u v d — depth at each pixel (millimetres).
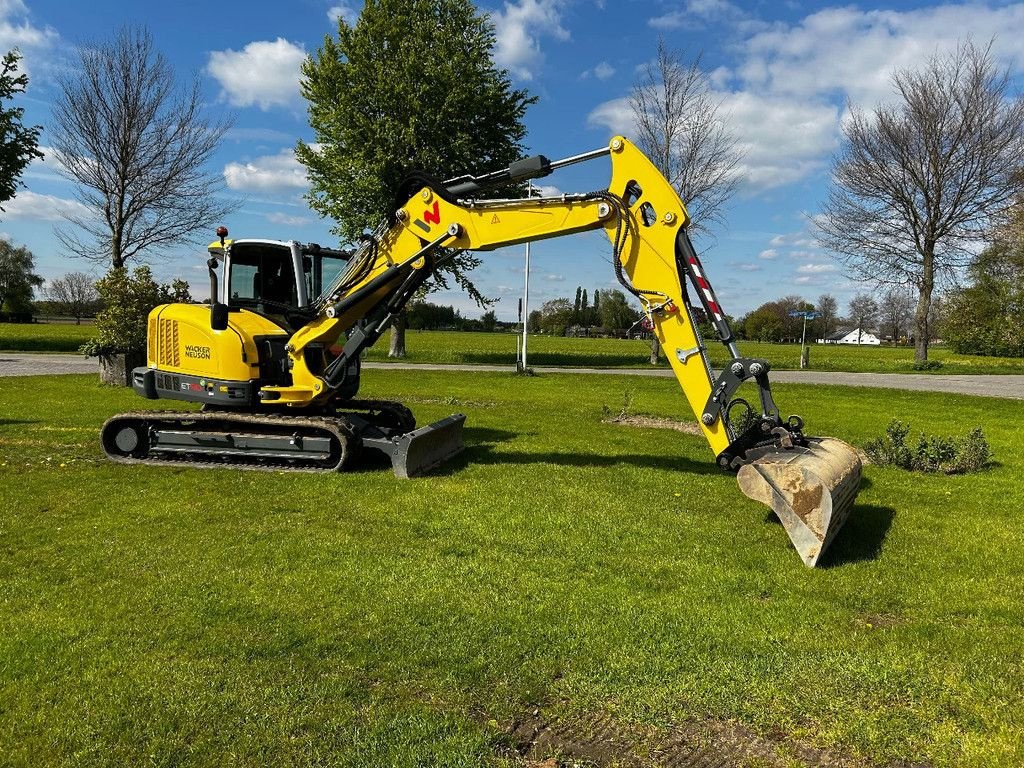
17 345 31969
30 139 23516
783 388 19484
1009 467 8766
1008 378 24406
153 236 24938
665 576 4781
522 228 6797
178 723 2969
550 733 2971
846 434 11641
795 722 3061
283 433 7996
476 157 26484
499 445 9609
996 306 40969
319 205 26797
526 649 3660
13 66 22953
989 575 4898
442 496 6707
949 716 3113
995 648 3768
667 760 2803
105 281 16094
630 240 6242
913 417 14039
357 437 7648
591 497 6738
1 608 4078
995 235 28375
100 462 8078
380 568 4809
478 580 4621
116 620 3936
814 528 4930
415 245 7359
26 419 11133
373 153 25078
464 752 2795
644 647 3705
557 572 4809
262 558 4965
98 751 2781
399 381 19688
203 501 6449
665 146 25594
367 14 25562
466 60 25609
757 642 3797
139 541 5301
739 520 6070
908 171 28656
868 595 4500
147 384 8367
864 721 3057
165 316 8367
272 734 2900
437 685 3299
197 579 4555
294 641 3713
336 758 2758
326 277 8898
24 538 5332
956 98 27719
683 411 13992
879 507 6699
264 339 8086
